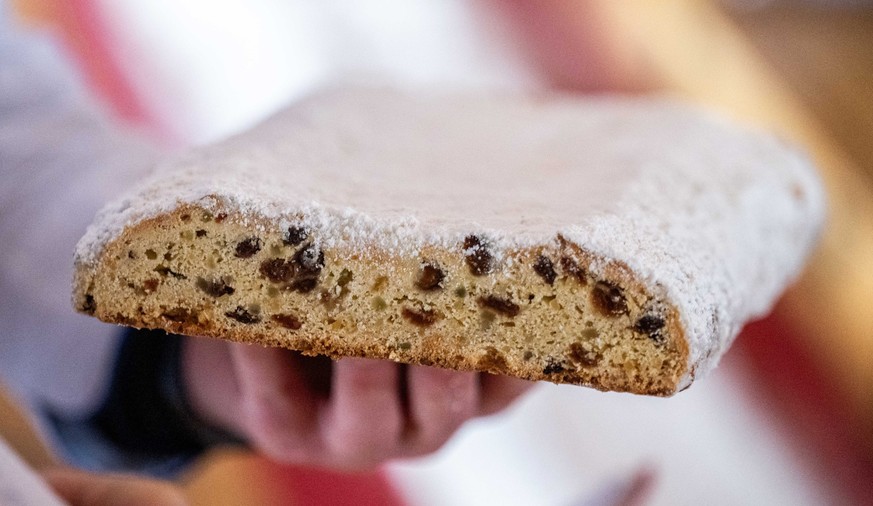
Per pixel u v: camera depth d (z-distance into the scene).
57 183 0.69
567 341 0.50
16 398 0.62
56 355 0.66
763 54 1.17
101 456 0.67
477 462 0.88
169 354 0.64
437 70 1.13
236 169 0.52
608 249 0.49
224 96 1.05
